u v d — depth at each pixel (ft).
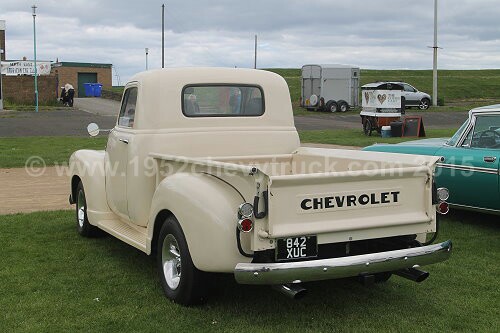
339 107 119.96
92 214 21.58
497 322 14.80
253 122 20.40
